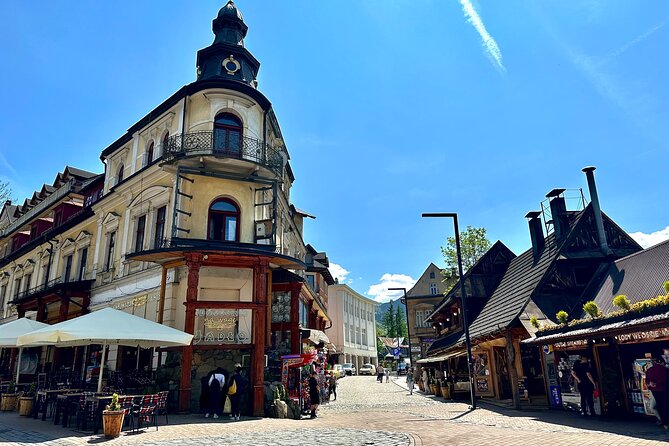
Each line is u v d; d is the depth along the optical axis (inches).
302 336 879.1
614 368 509.4
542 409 612.7
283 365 696.4
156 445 347.6
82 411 437.1
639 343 475.8
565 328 524.1
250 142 749.9
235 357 649.0
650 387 399.9
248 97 776.3
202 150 705.0
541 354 640.4
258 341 614.9
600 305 581.6
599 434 374.6
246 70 827.4
